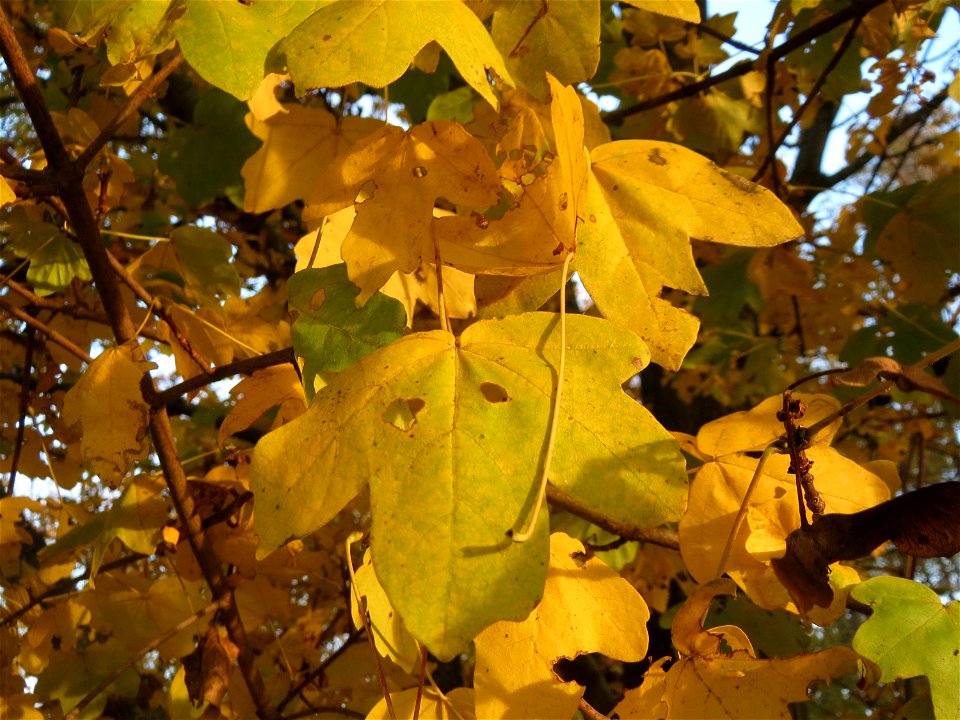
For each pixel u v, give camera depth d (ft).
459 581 1.35
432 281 1.74
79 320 2.37
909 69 2.30
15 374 2.80
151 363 1.70
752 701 1.49
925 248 2.44
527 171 1.53
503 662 1.49
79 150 2.03
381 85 1.43
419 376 1.42
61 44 1.92
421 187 1.50
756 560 1.57
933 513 1.44
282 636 2.38
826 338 3.49
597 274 1.52
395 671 2.16
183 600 2.10
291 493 1.40
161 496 1.88
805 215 2.98
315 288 1.53
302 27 1.46
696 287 1.52
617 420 1.41
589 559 1.52
